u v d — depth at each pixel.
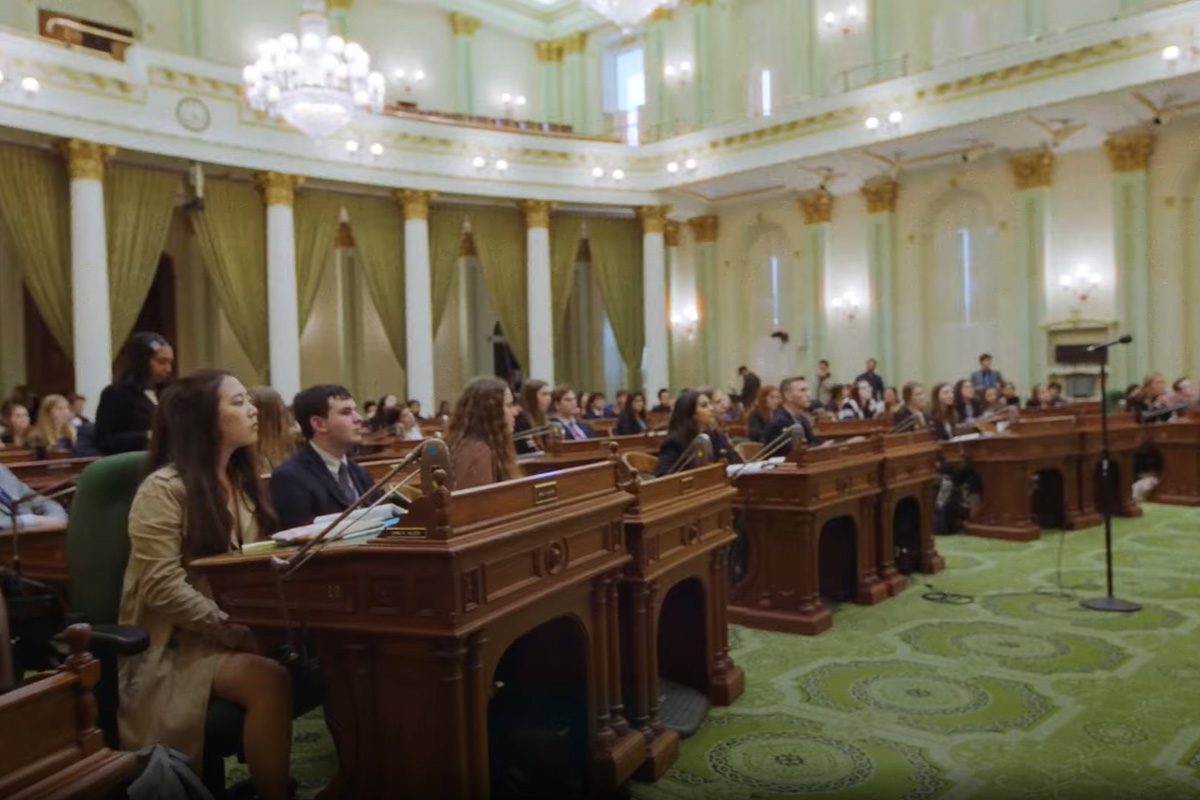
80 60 11.38
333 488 3.12
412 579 2.27
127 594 2.48
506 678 3.08
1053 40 11.65
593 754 2.88
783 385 5.98
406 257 15.17
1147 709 3.57
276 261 13.66
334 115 10.59
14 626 3.04
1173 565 6.23
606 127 19.47
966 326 15.12
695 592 3.79
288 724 2.39
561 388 6.82
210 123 12.77
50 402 7.82
